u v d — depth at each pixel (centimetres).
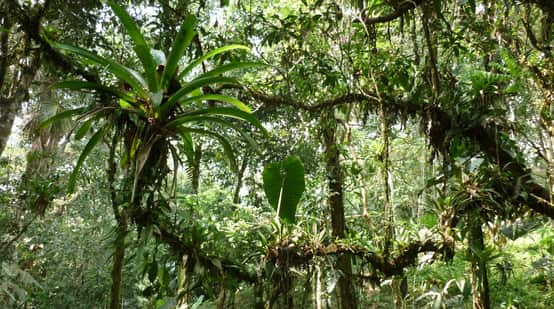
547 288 406
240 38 344
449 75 299
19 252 535
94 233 598
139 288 582
